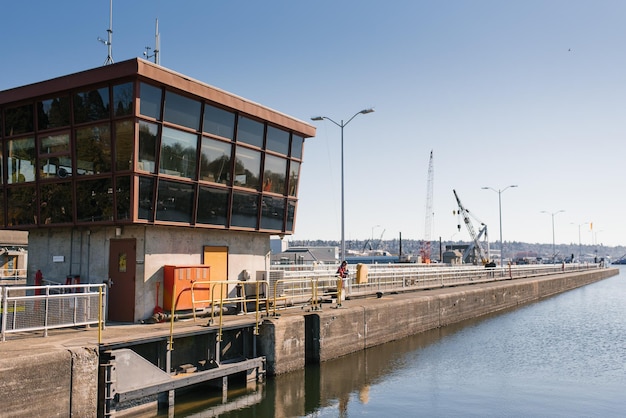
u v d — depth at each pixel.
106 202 17.89
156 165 17.84
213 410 15.85
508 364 24.08
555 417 16.52
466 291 39.78
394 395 18.50
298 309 22.81
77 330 15.75
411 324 30.27
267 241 23.62
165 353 15.67
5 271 39.34
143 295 17.92
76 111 18.34
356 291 31.95
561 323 38.88
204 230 20.39
